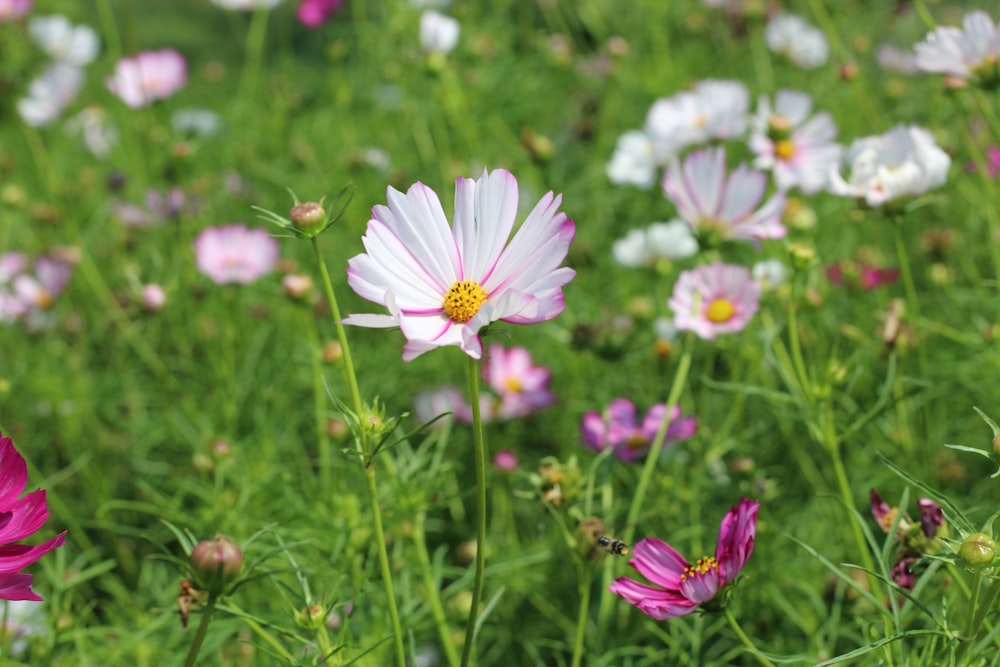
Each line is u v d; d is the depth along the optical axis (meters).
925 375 1.06
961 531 0.78
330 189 1.67
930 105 1.50
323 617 0.84
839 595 0.99
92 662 1.06
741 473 1.04
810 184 1.18
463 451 1.26
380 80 1.93
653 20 1.93
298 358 1.27
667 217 1.58
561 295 0.73
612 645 1.05
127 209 1.63
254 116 1.99
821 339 1.18
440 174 1.63
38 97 1.85
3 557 0.74
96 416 1.45
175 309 1.50
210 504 1.09
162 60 1.70
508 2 2.00
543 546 1.13
